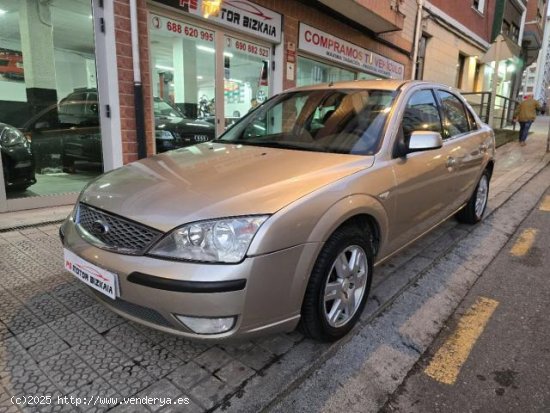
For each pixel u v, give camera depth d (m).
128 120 5.26
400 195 2.90
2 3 4.40
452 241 4.35
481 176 4.72
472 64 17.56
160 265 1.97
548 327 2.79
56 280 3.13
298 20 7.80
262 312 2.04
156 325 2.08
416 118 3.38
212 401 2.03
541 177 7.91
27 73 4.63
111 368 2.23
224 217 1.99
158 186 2.34
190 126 6.27
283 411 2.00
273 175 2.38
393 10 9.30
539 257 4.00
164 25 5.63
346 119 3.18
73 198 5.02
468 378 2.28
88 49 4.98
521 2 21.81
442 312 2.96
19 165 4.61
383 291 3.21
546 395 2.16
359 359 2.41
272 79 7.63
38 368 2.21
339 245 2.36
